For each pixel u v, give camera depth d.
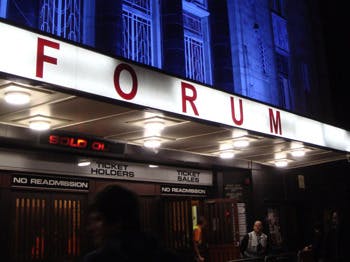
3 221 7.60
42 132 7.54
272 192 12.95
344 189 15.55
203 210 11.02
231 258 10.73
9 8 8.44
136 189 9.91
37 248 8.03
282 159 12.05
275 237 12.97
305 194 14.30
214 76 13.42
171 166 10.77
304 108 16.66
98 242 2.39
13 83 4.95
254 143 9.52
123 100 5.91
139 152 9.20
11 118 6.66
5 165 7.69
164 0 12.27
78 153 8.49
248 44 14.43
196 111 7.12
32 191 8.16
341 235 10.47
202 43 13.34
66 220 8.59
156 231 10.16
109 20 10.41
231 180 12.23
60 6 9.54
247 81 14.01
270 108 8.98
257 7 15.33
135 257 2.24
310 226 14.27
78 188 8.81
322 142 10.55
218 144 9.40
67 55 5.30
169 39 12.05
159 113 6.45
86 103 5.84
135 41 11.20
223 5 14.09
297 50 17.02
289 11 17.12
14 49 4.74
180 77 6.95
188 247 9.70
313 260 11.30
